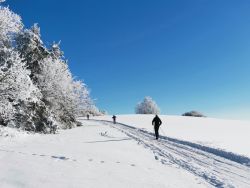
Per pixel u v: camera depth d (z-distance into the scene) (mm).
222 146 21500
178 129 41375
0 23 22047
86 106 44406
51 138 21016
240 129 45969
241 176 11125
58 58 40312
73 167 10062
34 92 26219
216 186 9367
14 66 20375
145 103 119875
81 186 7812
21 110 24188
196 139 26859
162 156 15266
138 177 9547
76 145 16625
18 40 32375
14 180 7938
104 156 12984
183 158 14969
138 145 19531
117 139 22844
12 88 20562
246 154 17297
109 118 77188
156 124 24562
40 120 26703
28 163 10102
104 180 8703
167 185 8852
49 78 34438
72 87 41438
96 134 26969
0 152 12055
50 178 8344
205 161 14383
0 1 22391
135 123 53938
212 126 50625
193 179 10148
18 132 21578
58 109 36594
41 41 34500
